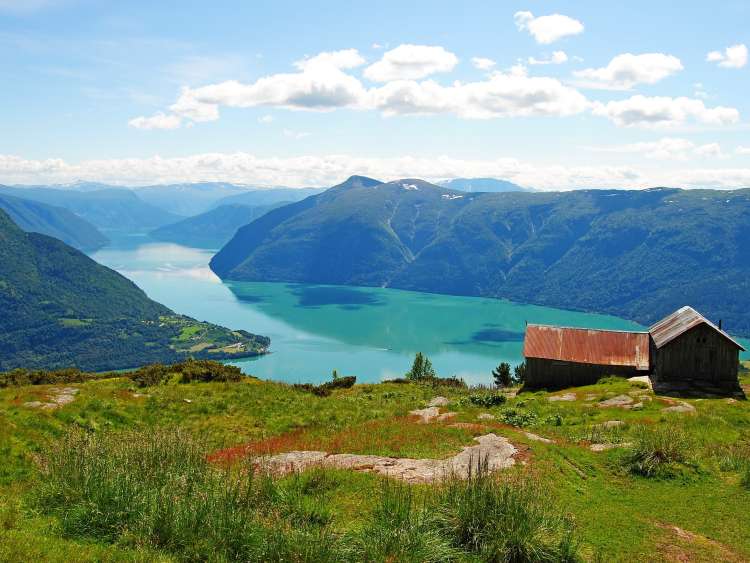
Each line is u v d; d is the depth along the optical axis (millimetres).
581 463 24484
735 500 21359
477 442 26969
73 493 17125
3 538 14094
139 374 50500
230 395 44156
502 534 15492
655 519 19500
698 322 56375
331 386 65562
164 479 18250
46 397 33219
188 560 14352
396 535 15164
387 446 27031
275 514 16766
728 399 47688
